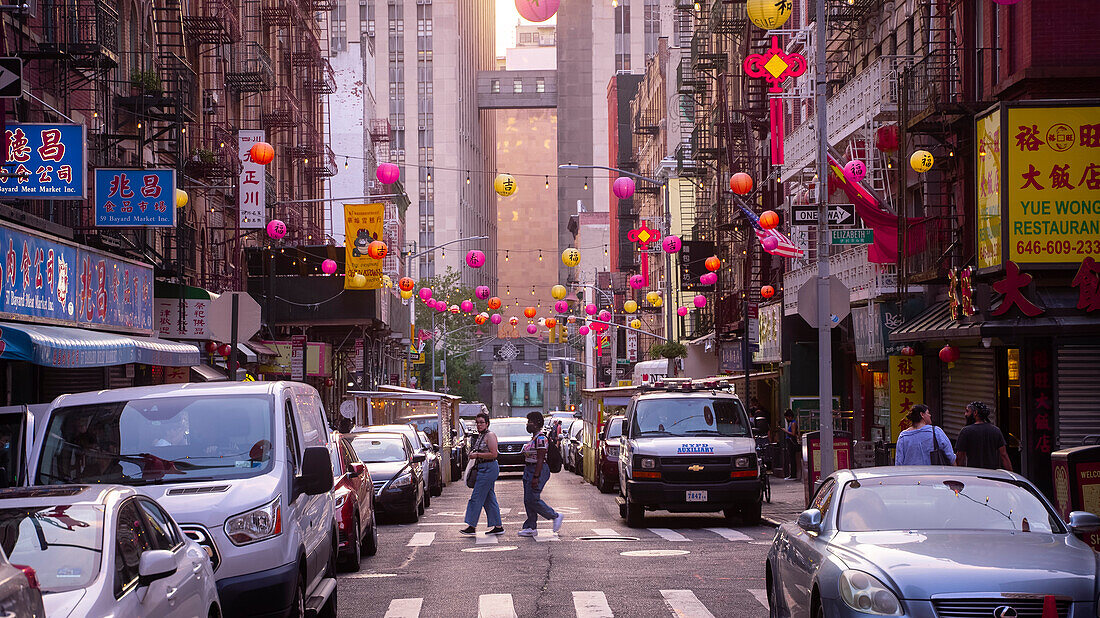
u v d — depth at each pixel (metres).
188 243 34.78
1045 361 21.03
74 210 24.95
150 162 31.12
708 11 60.25
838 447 22.19
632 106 115.75
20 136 20.33
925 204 27.19
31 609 4.96
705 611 12.06
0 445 13.95
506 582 14.45
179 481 10.01
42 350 17.69
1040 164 20.28
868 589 7.82
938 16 26.30
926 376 27.55
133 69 30.58
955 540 8.55
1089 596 7.70
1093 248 20.16
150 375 30.05
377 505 23.42
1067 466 12.84
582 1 188.25
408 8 168.62
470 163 183.25
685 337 65.50
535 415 20.73
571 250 42.53
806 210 21.02
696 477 21.61
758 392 48.41
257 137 40.66
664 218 68.88
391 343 76.06
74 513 7.03
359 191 81.19
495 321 63.50
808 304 20.88
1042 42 21.23
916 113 25.75
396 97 168.12
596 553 17.44
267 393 10.86
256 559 9.47
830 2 33.22
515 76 194.12
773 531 20.67
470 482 21.05
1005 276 20.36
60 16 24.45
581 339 125.94
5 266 19.38
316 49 59.94
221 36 36.53
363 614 12.38
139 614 6.73
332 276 48.34
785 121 44.28
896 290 27.94
